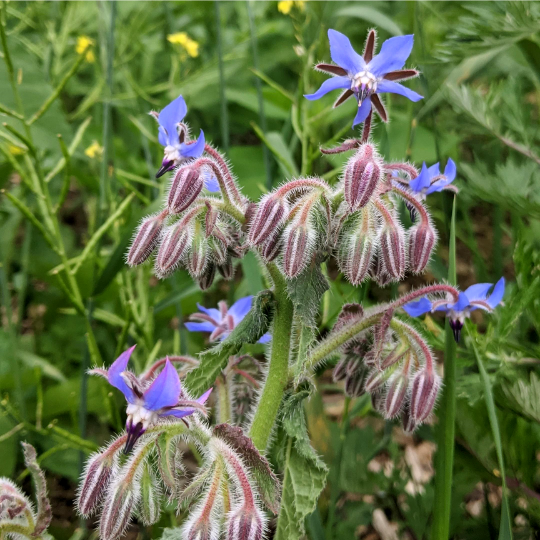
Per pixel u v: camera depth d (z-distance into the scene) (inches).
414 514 7.9
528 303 7.7
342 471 8.3
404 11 13.1
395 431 10.8
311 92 10.6
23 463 9.4
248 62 14.5
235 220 6.1
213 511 5.1
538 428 7.6
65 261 8.7
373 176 5.4
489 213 14.7
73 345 10.9
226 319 7.5
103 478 5.3
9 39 10.7
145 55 14.4
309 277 5.7
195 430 5.5
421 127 11.3
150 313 9.7
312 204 5.6
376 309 6.6
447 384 6.2
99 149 10.9
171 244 5.7
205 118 14.5
